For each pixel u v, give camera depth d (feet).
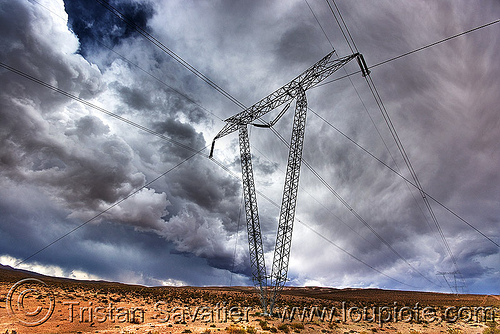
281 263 151.23
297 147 160.15
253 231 160.25
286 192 157.28
